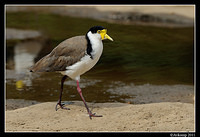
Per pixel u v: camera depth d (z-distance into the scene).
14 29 22.27
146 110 9.57
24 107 10.41
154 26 24.00
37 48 18.02
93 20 24.64
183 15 25.36
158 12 25.94
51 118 9.28
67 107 10.05
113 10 26.77
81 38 9.57
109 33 12.35
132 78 14.55
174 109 9.57
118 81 14.17
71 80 14.40
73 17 25.97
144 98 12.12
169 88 13.27
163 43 19.92
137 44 19.53
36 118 9.27
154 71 15.45
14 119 9.19
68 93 12.66
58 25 23.00
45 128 8.52
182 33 22.39
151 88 13.27
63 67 9.47
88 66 9.58
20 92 12.68
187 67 16.00
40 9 28.53
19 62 16.22
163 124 8.69
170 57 17.45
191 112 9.41
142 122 8.84
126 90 13.05
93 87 13.41
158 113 9.37
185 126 8.50
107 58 17.30
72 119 9.20
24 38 20.39
